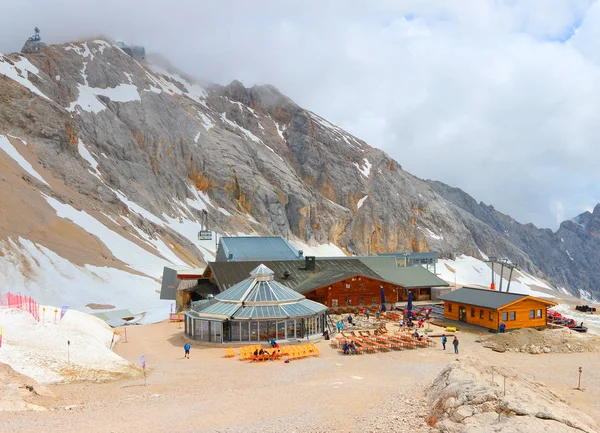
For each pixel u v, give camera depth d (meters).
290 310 47.03
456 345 41.44
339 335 49.81
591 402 27.38
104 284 85.81
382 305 64.81
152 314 72.56
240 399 25.12
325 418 20.66
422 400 22.53
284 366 35.81
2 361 29.72
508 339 45.25
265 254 86.00
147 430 19.11
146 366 36.00
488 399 18.59
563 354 42.62
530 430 15.94
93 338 38.91
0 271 77.31
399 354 40.59
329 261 77.94
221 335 45.28
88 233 103.75
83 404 24.05
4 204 94.62
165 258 114.56
